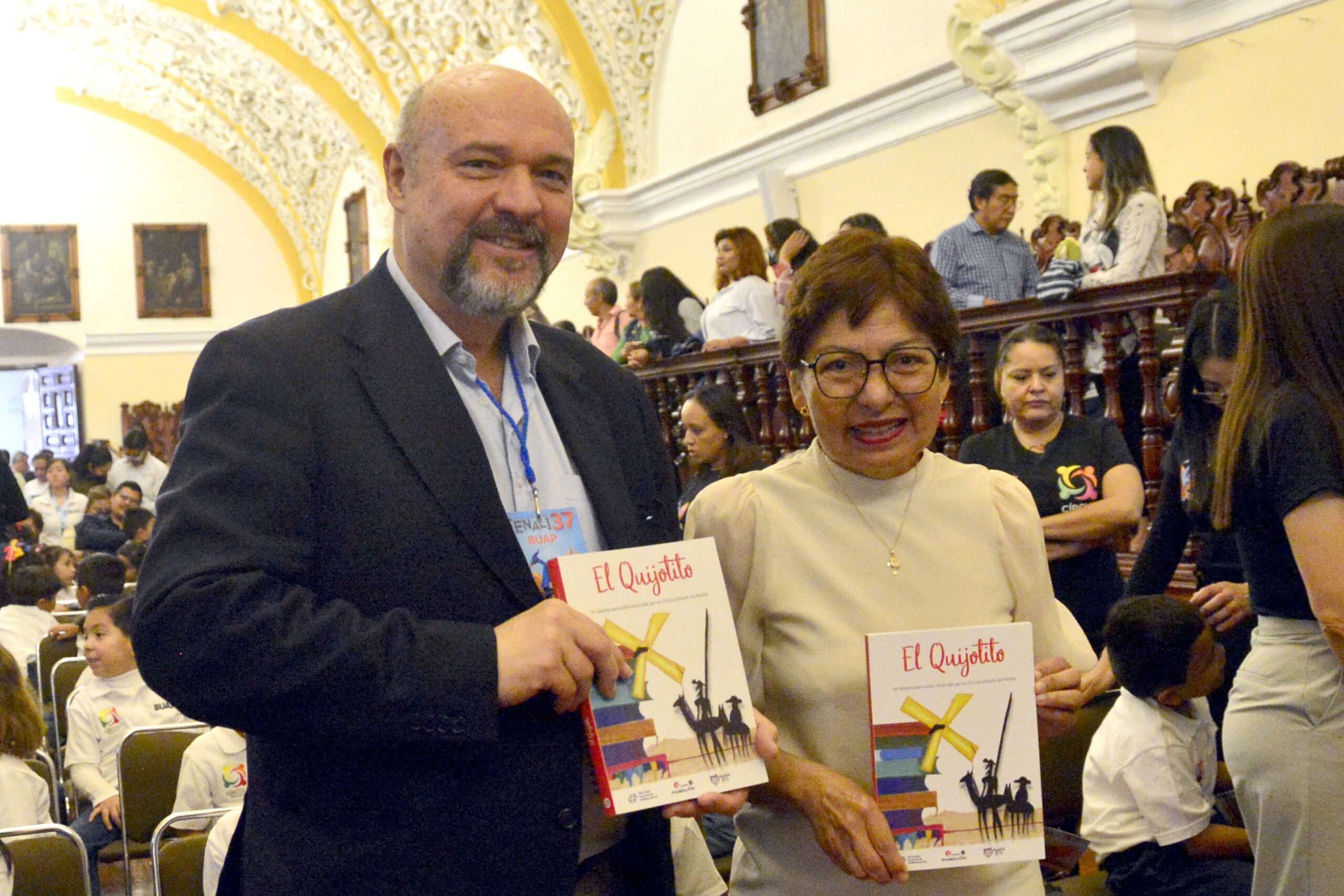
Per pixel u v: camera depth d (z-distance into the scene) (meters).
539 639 1.51
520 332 1.86
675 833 2.18
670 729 1.60
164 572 1.47
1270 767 2.07
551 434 1.85
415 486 1.63
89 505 11.44
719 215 10.13
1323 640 2.02
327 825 1.58
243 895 1.63
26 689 3.60
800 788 1.68
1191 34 5.91
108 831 4.59
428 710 1.46
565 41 11.10
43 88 19.28
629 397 2.00
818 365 1.75
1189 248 5.56
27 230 19.73
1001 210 5.46
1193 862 2.72
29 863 2.93
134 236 20.20
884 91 7.91
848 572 1.79
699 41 10.22
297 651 1.45
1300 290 1.98
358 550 1.59
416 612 1.60
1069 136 6.63
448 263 1.67
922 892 1.75
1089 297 4.21
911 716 1.64
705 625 1.65
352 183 18.38
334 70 16.09
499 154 1.65
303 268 20.81
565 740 1.65
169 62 18.17
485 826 1.58
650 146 11.12
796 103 9.01
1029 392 3.55
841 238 1.80
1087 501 3.46
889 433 1.77
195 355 20.58
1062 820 3.02
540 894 1.60
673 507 1.99
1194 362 2.50
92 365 20.08
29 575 6.62
